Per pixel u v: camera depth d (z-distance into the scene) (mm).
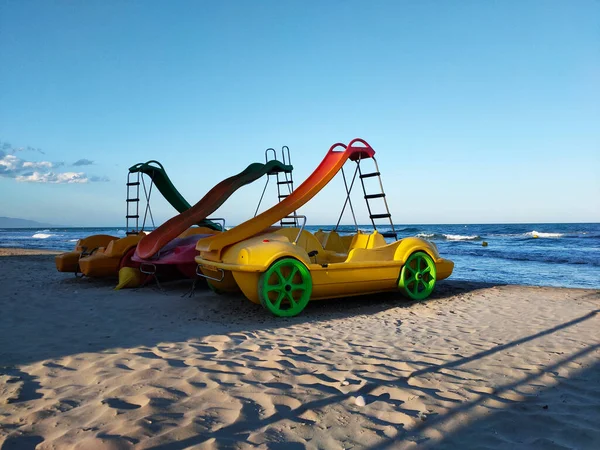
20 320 5949
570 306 7055
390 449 2477
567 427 2787
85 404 3027
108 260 9477
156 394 3193
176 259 8133
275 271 6211
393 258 7312
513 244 30297
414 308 6926
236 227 6895
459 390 3373
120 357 4164
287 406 3023
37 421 2758
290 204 7117
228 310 6691
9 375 3645
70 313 6453
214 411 2912
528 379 3639
